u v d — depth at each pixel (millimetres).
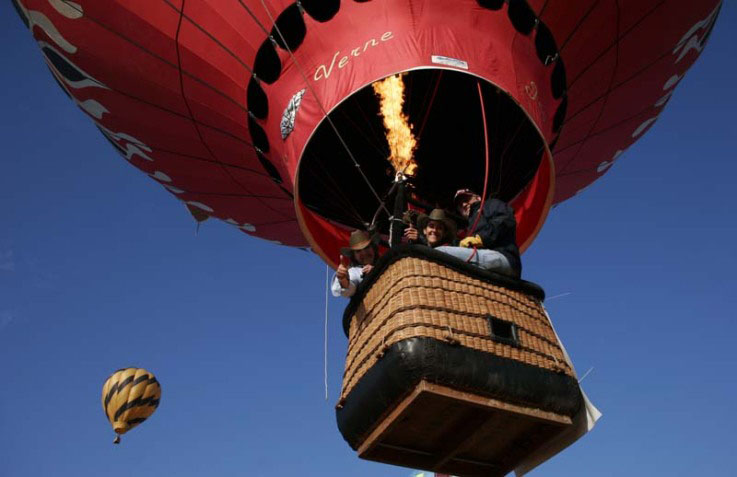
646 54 8453
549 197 6477
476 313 4301
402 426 4535
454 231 5121
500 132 8031
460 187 8695
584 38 7992
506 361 4227
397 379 4078
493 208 4891
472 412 4355
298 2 7703
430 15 7207
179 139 9156
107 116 9133
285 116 7578
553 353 4492
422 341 4039
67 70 8633
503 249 4746
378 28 7238
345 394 4613
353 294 4875
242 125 8570
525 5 7547
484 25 7273
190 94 8539
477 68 6949
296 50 7668
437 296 4254
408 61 6840
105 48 8258
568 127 8828
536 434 4590
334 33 7434
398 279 4348
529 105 7148
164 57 8250
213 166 9445
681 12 8102
